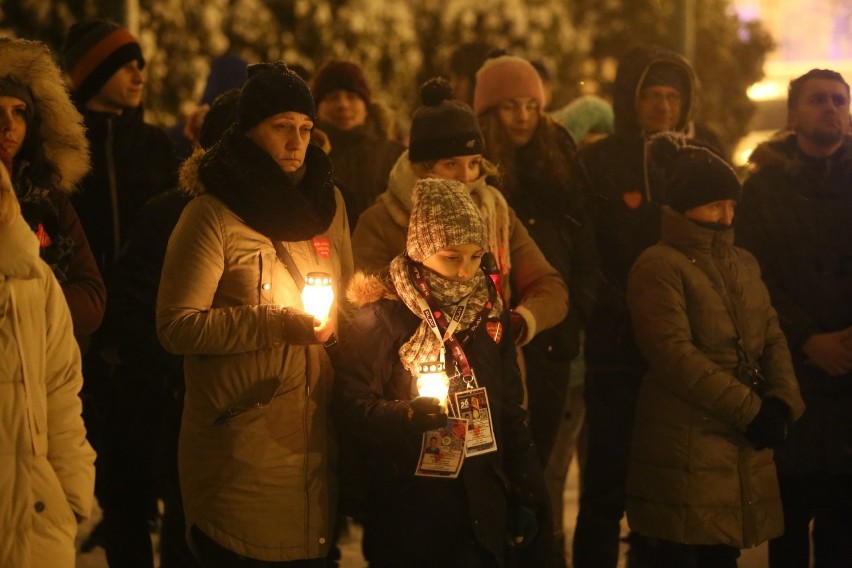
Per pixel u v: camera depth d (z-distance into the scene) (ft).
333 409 16.80
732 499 19.86
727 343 20.25
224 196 16.57
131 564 21.17
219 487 16.40
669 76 24.31
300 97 16.75
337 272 17.76
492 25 46.68
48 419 14.70
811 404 22.06
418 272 17.01
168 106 40.81
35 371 14.38
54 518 14.37
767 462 20.35
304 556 16.67
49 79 17.25
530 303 19.86
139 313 19.54
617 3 50.08
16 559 14.05
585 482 23.06
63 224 17.90
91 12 38.47
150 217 19.70
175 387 19.29
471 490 16.69
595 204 23.82
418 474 16.53
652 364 20.27
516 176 22.26
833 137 22.62
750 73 51.55
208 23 40.78
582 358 24.56
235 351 16.15
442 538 16.74
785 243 22.52
